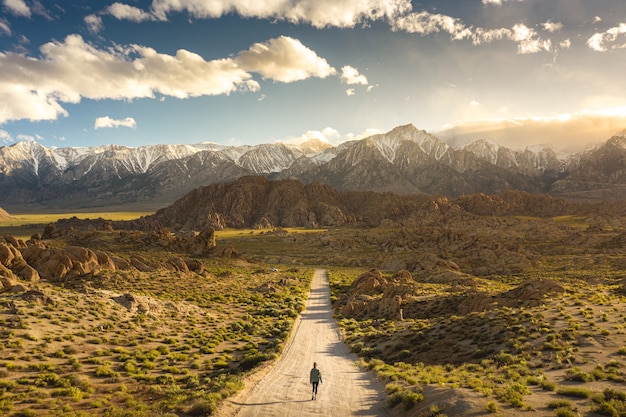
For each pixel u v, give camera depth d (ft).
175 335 152.87
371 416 65.05
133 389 90.33
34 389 85.20
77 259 252.21
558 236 566.36
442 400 62.13
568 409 53.83
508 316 130.11
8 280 182.70
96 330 138.92
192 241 468.34
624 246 464.65
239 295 261.65
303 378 94.22
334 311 225.76
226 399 72.69
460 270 382.63
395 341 134.51
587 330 104.06
